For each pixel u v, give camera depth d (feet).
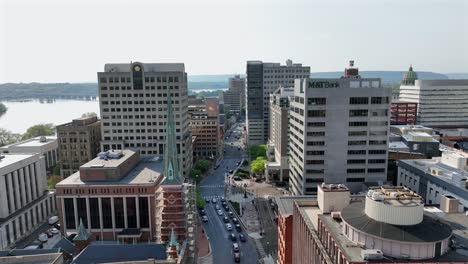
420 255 183.73
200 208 582.76
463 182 384.47
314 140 505.66
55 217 541.75
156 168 548.31
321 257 223.71
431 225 200.44
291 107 612.29
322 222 236.84
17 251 340.39
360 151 508.53
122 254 331.57
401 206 195.62
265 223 526.98
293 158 599.16
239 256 417.08
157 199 422.00
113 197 463.42
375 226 196.54
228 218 547.49
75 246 403.54
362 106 496.64
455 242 209.77
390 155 571.69
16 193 496.64
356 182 515.09
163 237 382.01
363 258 179.73
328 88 493.36
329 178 513.45
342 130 502.79
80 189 462.19
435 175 426.92
